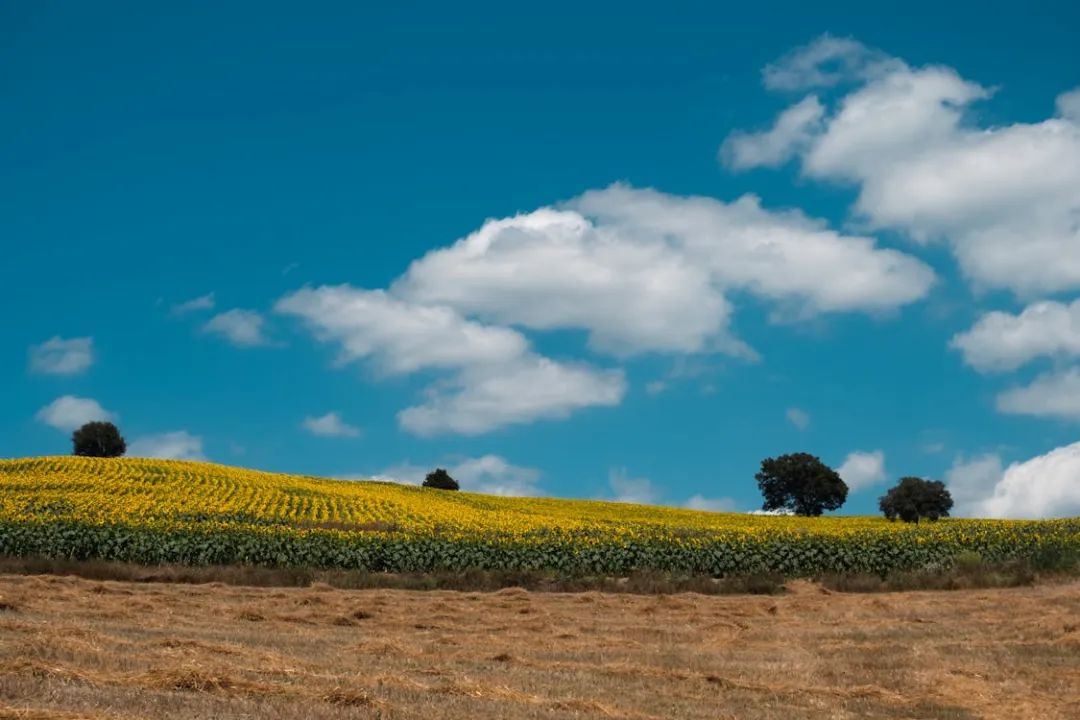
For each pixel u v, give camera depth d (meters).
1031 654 19.58
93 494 59.72
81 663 14.60
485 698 14.15
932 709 15.05
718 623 24.88
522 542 40.94
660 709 14.36
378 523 53.72
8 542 37.19
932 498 77.25
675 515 80.75
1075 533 46.22
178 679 13.35
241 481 73.12
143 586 30.38
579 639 21.75
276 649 18.08
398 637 21.27
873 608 28.55
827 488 109.94
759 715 14.24
